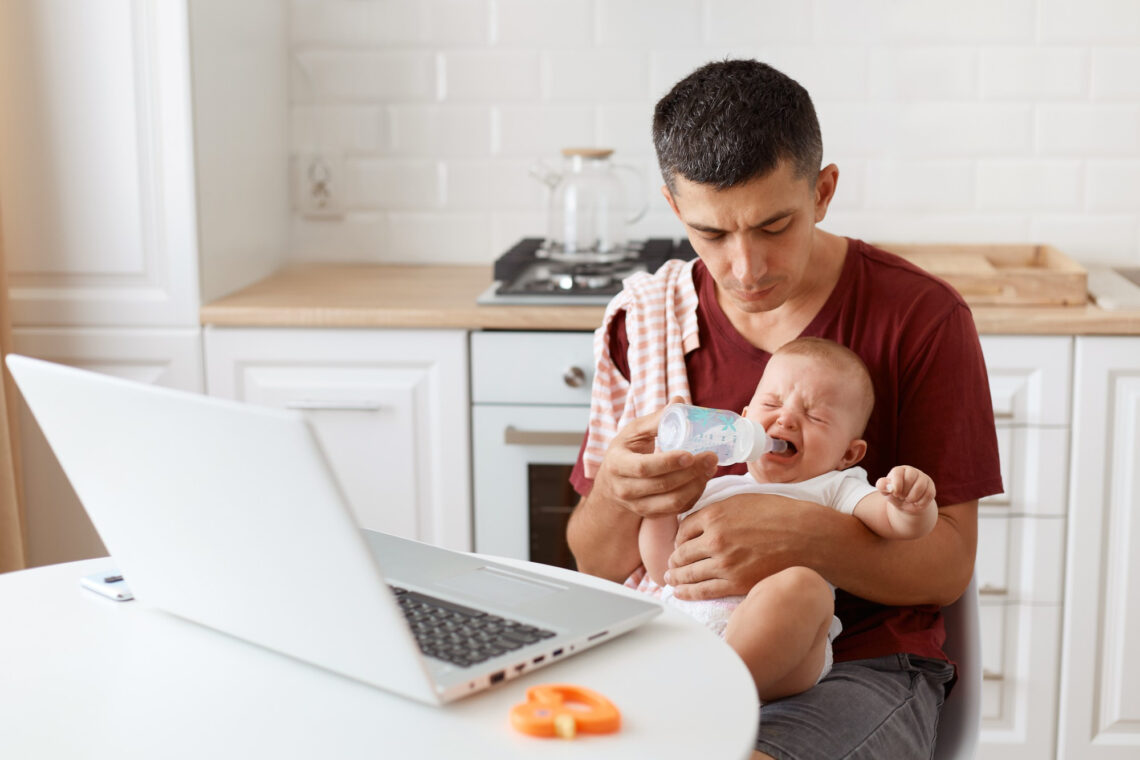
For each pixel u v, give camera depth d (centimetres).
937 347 143
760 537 131
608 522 145
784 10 267
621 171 278
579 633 98
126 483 99
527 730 85
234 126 251
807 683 125
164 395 89
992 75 265
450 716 88
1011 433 221
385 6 276
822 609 121
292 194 285
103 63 230
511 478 232
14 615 109
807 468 140
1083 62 262
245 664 98
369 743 85
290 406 234
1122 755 226
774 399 142
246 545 92
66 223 235
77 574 120
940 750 141
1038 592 224
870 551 133
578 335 225
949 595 138
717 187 129
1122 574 222
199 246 234
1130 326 214
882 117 269
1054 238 270
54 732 87
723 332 151
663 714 89
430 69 278
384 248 287
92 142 232
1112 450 219
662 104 139
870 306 146
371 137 282
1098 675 226
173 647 102
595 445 157
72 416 98
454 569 114
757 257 133
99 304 236
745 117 129
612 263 251
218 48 243
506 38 275
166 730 87
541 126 278
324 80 281
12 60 232
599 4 271
